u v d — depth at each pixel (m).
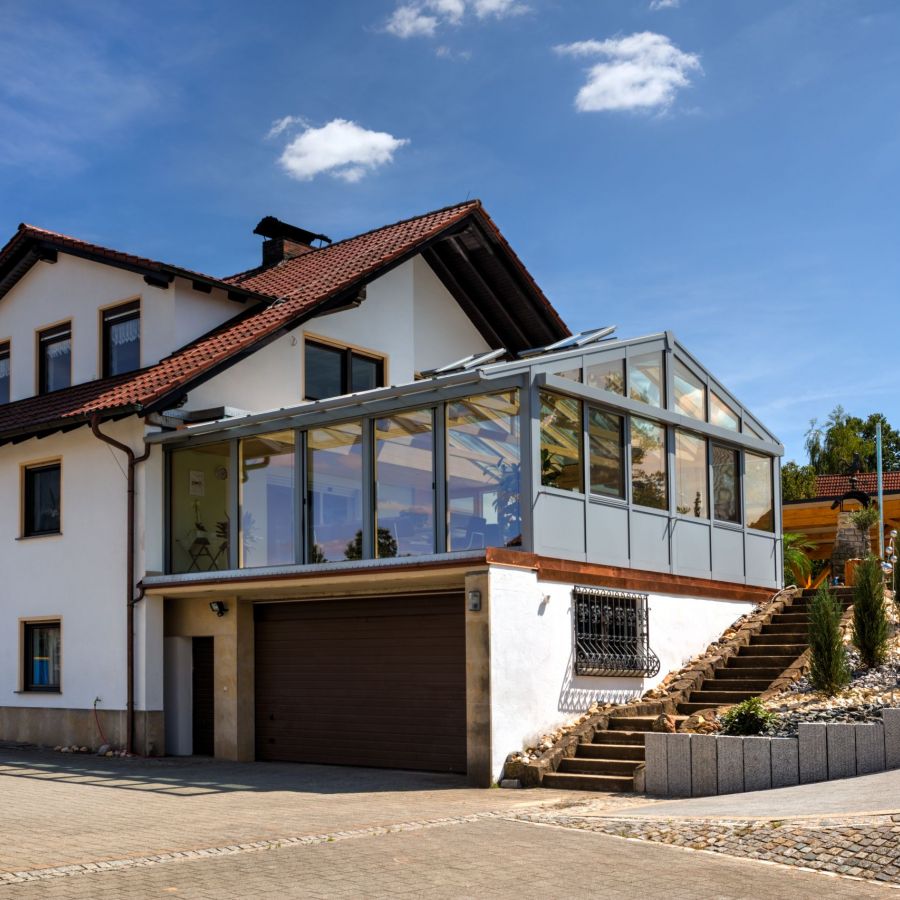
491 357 17.50
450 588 15.12
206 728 17.84
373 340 21.30
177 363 18.69
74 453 19.00
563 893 7.43
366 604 16.19
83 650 18.42
